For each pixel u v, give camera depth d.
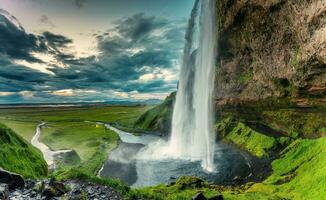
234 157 64.50
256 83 67.12
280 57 55.38
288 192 37.66
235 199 30.27
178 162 63.41
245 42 68.31
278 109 64.31
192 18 105.31
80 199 17.47
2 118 166.38
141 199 19.59
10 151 33.56
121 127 134.00
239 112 81.25
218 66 84.44
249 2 60.44
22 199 15.96
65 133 106.75
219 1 75.69
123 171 56.84
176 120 100.62
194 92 94.50
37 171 34.47
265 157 60.97
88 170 56.03
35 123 144.88
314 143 49.94
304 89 48.78
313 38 42.34
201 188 35.03
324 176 35.66
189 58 105.25
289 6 49.03
